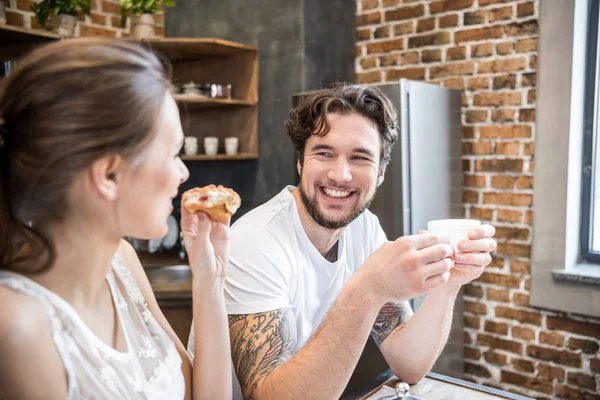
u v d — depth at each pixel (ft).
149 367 2.62
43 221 2.11
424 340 4.01
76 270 2.27
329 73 9.62
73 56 2.00
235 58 9.92
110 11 9.94
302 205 4.31
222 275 3.00
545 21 8.00
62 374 2.12
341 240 4.58
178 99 8.94
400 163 7.59
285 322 3.81
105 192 2.06
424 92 7.95
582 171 8.32
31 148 1.96
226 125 10.18
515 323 8.71
